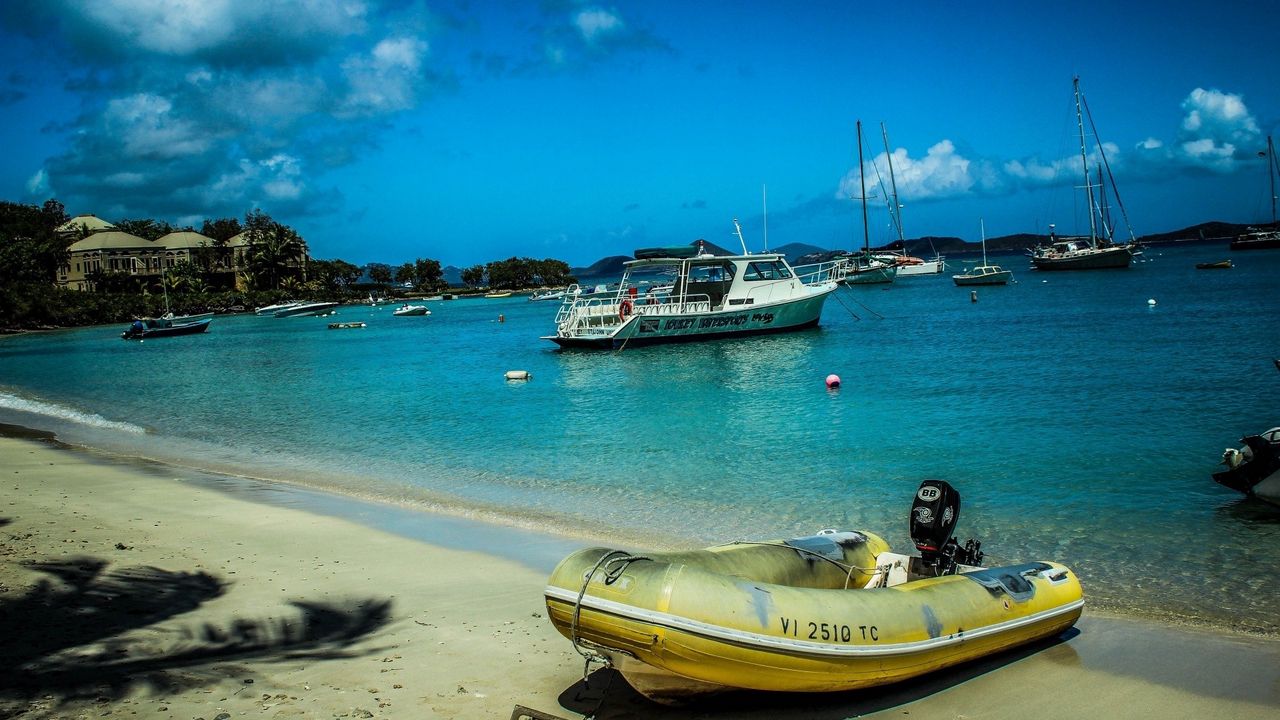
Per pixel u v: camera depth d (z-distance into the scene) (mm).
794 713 5340
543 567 8484
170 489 12492
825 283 40938
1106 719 5273
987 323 40875
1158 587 7680
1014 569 6445
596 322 37719
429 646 6219
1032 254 102312
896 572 6520
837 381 22391
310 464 14766
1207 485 11062
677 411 19734
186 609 6930
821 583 6105
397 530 10047
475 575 8164
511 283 157875
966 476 12211
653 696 5195
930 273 115812
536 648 6203
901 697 5578
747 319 37875
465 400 23188
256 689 5316
